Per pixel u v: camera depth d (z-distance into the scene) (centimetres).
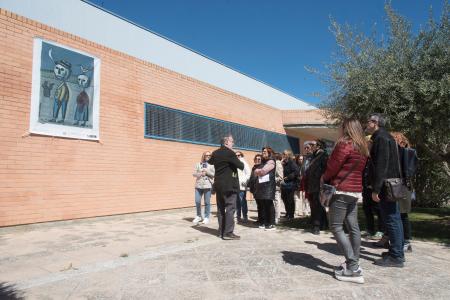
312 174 754
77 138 901
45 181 827
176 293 408
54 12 941
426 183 1483
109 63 998
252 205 1541
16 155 777
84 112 921
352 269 445
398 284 435
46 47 844
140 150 1077
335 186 450
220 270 491
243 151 1628
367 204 714
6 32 775
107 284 438
